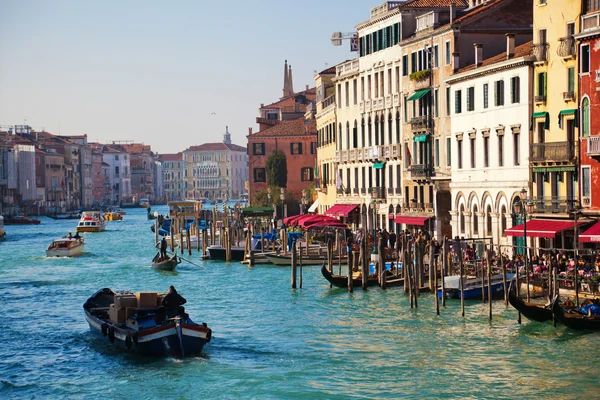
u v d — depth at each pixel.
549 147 50.38
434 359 36.19
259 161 127.75
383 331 41.22
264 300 51.56
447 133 65.00
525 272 45.12
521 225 48.97
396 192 75.06
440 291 47.59
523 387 32.44
